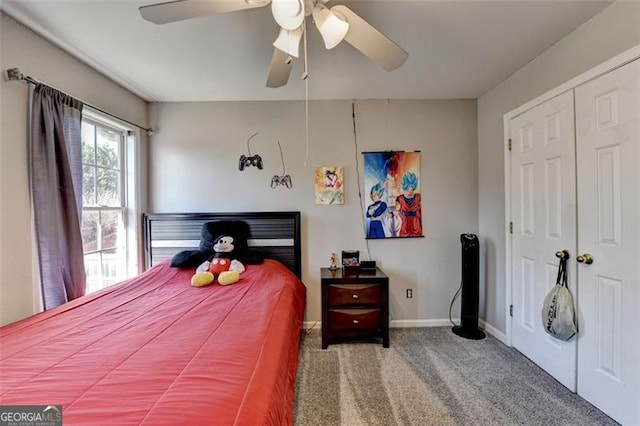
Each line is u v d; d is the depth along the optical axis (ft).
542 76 6.98
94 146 7.95
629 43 5.01
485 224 9.53
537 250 7.21
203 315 5.39
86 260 7.69
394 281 9.97
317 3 4.37
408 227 9.91
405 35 6.17
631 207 5.03
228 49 6.64
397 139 9.93
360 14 5.45
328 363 7.51
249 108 9.85
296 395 6.22
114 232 8.66
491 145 9.15
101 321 5.09
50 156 5.94
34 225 5.78
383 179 9.87
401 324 9.92
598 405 5.65
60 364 3.70
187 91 8.98
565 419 5.45
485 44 6.57
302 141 9.87
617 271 5.27
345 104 9.89
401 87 8.94
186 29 5.86
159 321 5.09
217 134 9.82
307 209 9.88
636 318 4.98
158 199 9.80
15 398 3.02
